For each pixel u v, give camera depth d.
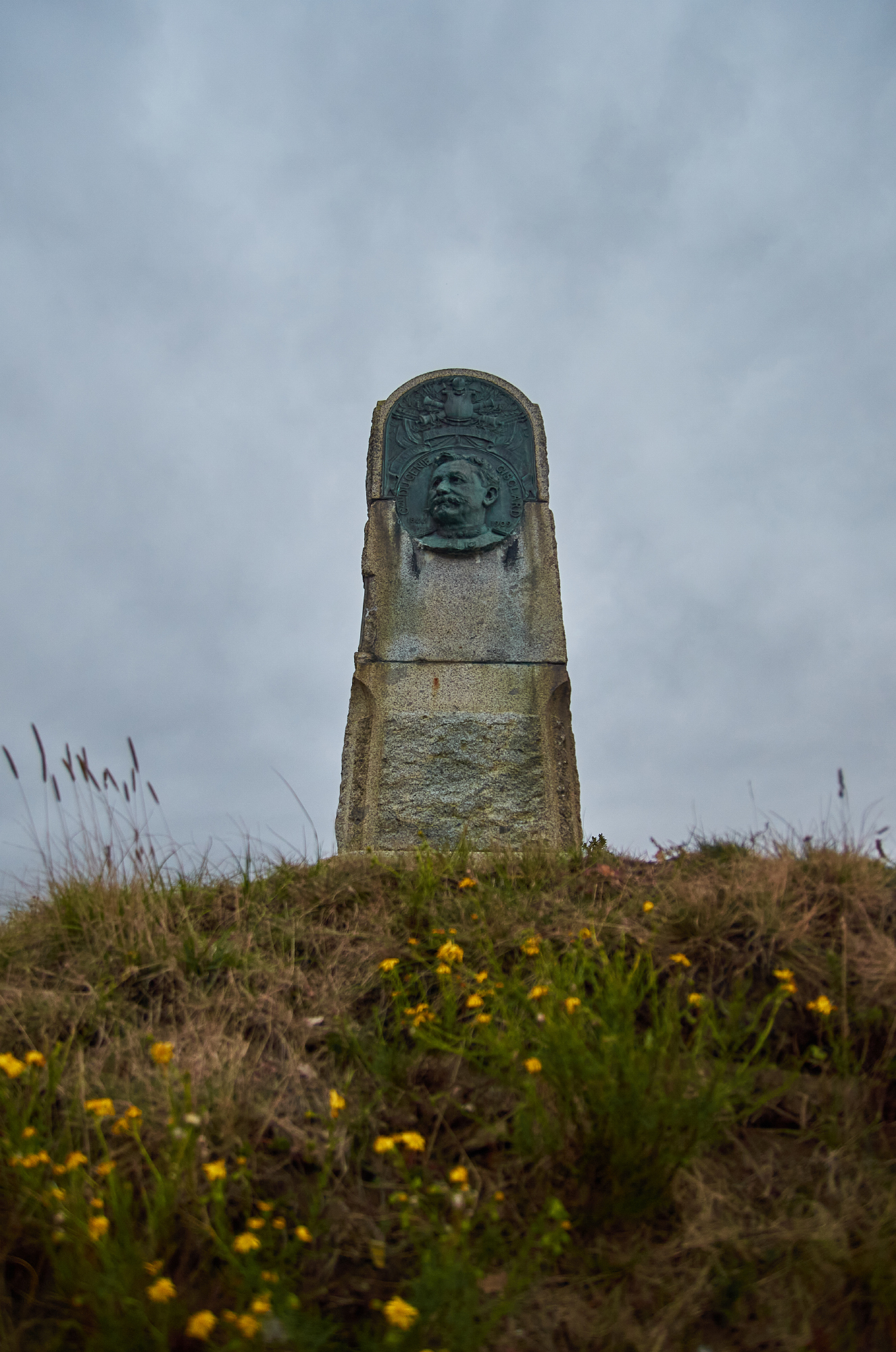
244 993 3.19
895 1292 1.98
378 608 6.30
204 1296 2.00
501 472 6.77
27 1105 2.52
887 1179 2.38
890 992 2.94
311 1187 2.40
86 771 3.85
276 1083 2.76
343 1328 2.02
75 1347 1.90
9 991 3.12
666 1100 2.26
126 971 3.25
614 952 3.35
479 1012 2.97
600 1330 2.00
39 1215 2.11
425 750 5.86
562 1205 2.31
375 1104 2.73
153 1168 2.12
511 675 6.11
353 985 3.36
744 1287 2.10
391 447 6.84
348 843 5.66
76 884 3.82
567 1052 2.41
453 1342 1.80
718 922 3.34
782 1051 2.91
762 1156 2.54
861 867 3.60
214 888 4.10
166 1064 2.35
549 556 6.48
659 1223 2.30
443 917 3.73
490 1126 2.61
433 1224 2.18
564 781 5.81
